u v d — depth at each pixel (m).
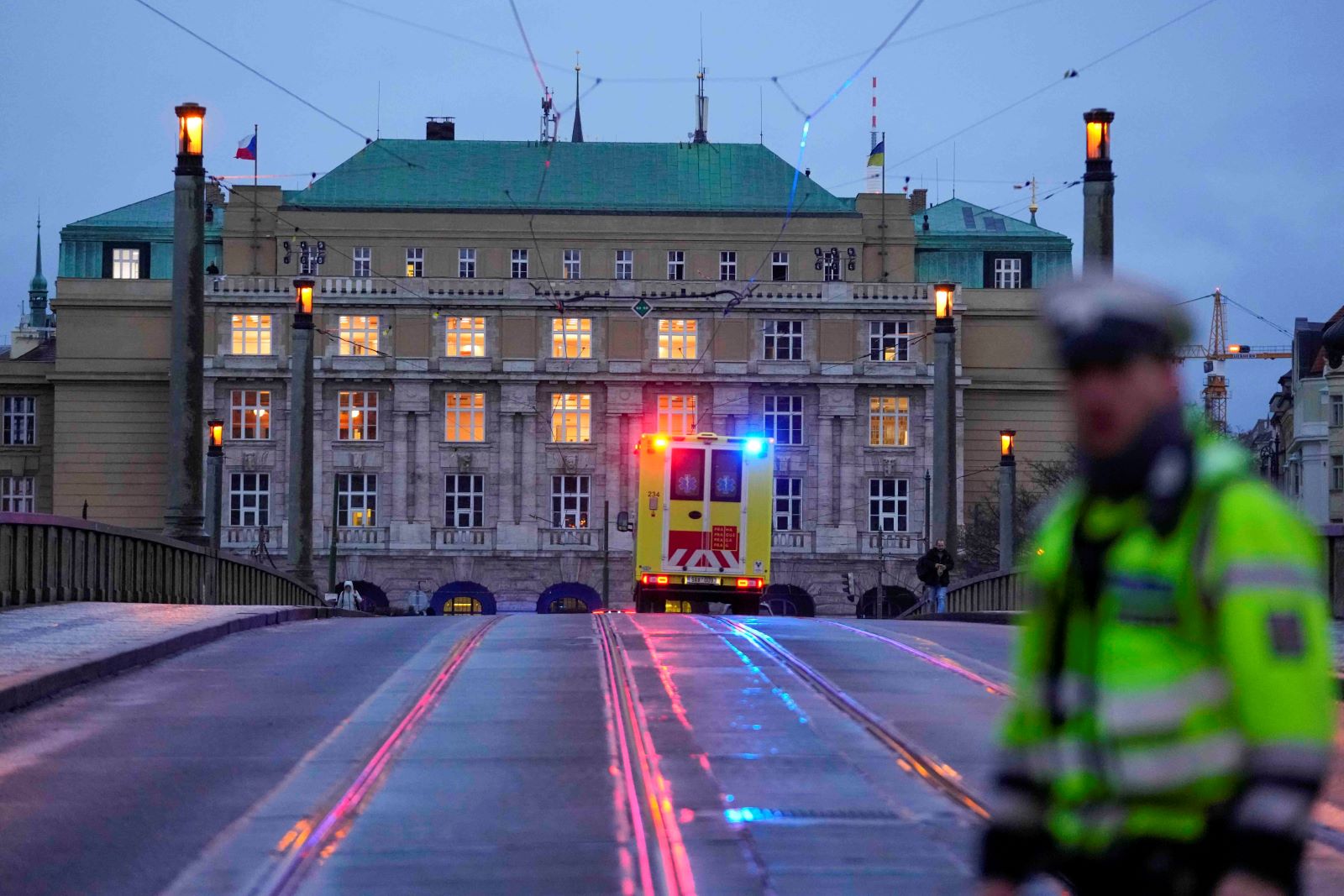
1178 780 8.83
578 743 35.19
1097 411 9.14
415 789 29.83
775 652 55.66
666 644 58.44
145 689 44.59
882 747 34.59
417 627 68.12
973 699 42.81
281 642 59.12
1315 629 8.48
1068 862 9.33
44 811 28.05
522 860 24.02
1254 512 8.72
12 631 55.09
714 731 36.88
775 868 23.25
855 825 26.34
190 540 78.06
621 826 26.42
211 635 58.19
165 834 26.16
